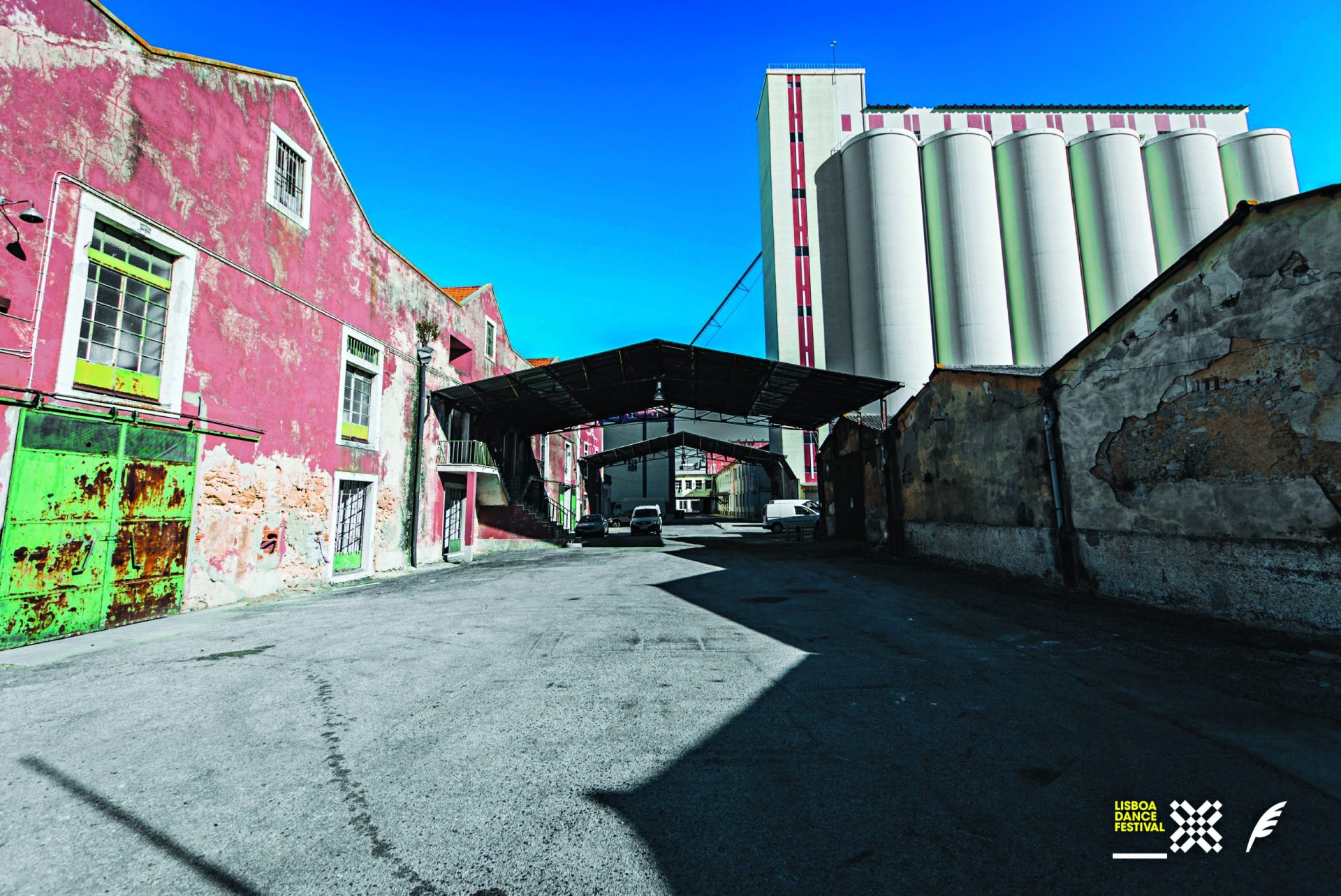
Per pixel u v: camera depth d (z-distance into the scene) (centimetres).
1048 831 232
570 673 463
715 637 587
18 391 630
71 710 390
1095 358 776
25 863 217
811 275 3938
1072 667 459
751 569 1233
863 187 3691
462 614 747
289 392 1049
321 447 1130
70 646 602
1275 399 555
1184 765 288
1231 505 593
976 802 255
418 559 1460
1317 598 517
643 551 1881
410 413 1473
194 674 477
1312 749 301
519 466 2433
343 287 1217
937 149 3716
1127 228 3647
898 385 1723
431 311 1602
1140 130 4394
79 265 700
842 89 4216
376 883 204
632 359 1742
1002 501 991
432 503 1573
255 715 375
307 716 373
